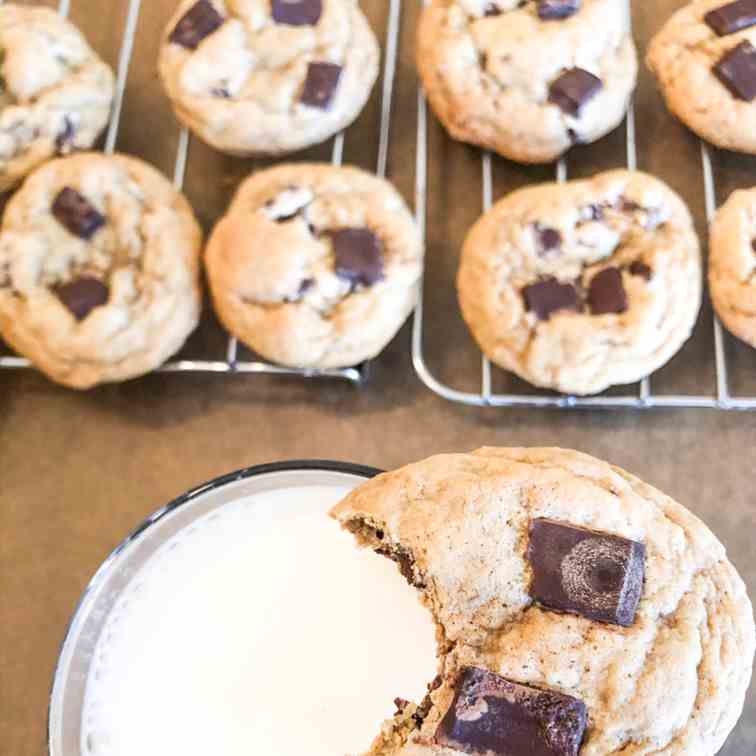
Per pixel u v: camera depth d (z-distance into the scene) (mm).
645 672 418
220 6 513
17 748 477
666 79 513
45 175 498
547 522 430
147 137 533
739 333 488
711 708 419
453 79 504
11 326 489
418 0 544
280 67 510
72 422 506
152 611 471
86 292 486
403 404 504
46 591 491
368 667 466
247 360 507
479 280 490
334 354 485
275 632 470
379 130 530
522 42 500
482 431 500
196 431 505
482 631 426
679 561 433
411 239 492
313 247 486
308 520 476
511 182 523
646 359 479
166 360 502
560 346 478
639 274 483
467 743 414
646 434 498
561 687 418
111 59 544
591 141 510
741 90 499
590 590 423
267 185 497
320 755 458
